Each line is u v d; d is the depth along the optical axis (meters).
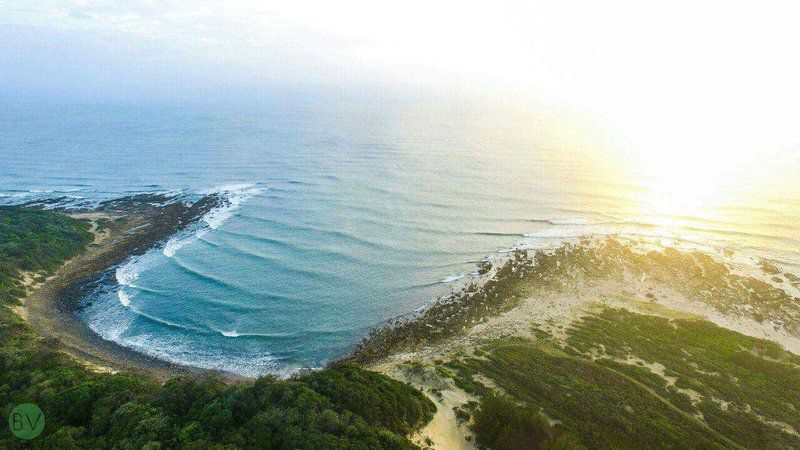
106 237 96.56
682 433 42.47
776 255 85.31
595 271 80.69
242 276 81.56
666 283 77.00
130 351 63.19
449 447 41.69
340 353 63.72
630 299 73.06
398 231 98.56
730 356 57.00
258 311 72.19
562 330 64.31
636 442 41.47
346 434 36.50
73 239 91.50
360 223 102.50
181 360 61.88
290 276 81.62
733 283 75.75
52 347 57.72
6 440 37.31
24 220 95.00
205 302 74.31
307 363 61.88
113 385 44.84
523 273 80.81
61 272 82.19
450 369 55.12
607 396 48.00
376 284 79.44
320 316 71.25
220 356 62.88
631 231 96.31
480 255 88.56
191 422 38.47
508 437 41.16
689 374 52.88
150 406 41.06
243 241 94.44
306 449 34.03
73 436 37.66
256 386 43.06
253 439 35.41
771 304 70.62
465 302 73.56
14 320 63.16
